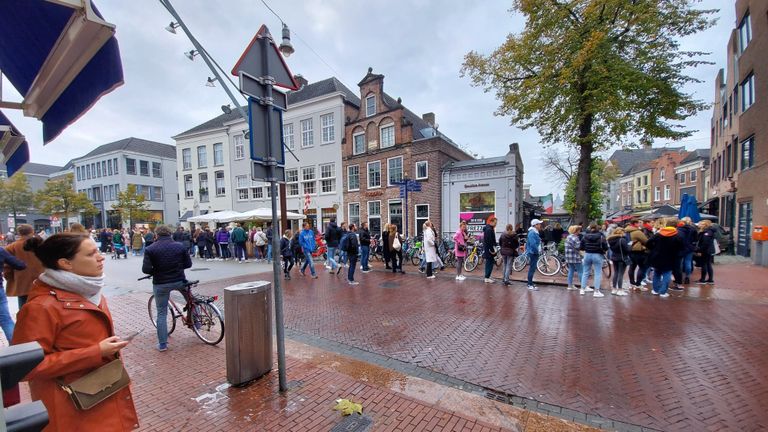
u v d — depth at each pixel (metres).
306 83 25.17
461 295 7.37
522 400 3.14
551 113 12.85
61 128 2.11
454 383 3.49
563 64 11.84
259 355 3.46
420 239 13.95
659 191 40.38
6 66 2.10
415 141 18.81
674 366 3.75
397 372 3.64
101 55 1.66
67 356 1.51
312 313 6.12
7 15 1.62
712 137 24.30
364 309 6.32
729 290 7.36
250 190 25.62
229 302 3.28
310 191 23.20
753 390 3.22
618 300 6.77
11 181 31.00
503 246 8.51
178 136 28.73
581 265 7.82
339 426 2.65
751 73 13.08
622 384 3.39
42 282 1.63
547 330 5.01
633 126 11.88
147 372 3.66
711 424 2.73
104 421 1.70
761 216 11.83
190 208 28.77
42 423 1.08
